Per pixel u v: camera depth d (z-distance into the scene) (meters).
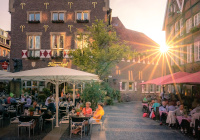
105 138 8.49
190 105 17.72
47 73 9.28
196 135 8.55
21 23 25.06
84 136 8.82
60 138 8.47
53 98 15.87
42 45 24.89
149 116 14.55
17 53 24.92
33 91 24.14
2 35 39.25
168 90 24.09
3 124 11.05
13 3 25.20
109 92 23.95
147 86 33.56
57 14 25.19
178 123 10.57
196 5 16.97
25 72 9.60
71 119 9.08
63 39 24.89
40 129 10.13
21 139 8.18
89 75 9.70
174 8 22.12
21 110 14.95
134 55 20.56
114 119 13.36
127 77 30.72
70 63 24.59
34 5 25.14
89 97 15.92
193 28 16.66
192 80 10.62
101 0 25.05
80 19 24.80
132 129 10.30
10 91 22.44
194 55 17.28
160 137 8.74
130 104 25.67
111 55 19.47
